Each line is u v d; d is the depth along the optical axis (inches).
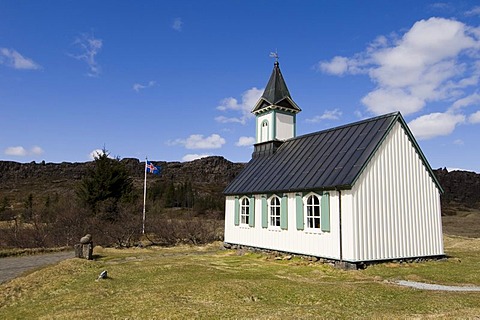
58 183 4409.5
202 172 5639.8
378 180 629.0
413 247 653.3
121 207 1128.8
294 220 701.9
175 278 520.1
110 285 475.2
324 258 629.3
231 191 892.6
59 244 1015.6
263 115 991.0
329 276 538.9
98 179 1323.8
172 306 357.7
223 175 5565.9
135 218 1074.1
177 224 1085.1
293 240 700.7
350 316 317.4
